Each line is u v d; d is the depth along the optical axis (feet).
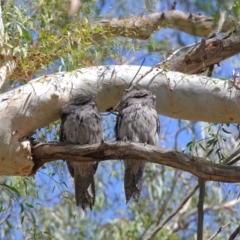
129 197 33.83
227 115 33.06
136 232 52.08
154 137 34.81
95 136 33.78
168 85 33.50
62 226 53.83
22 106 31.91
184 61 37.63
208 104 32.96
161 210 53.06
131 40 39.65
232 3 30.68
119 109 35.01
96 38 39.42
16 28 34.96
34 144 31.94
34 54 34.94
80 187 33.96
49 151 31.40
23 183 36.96
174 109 33.73
